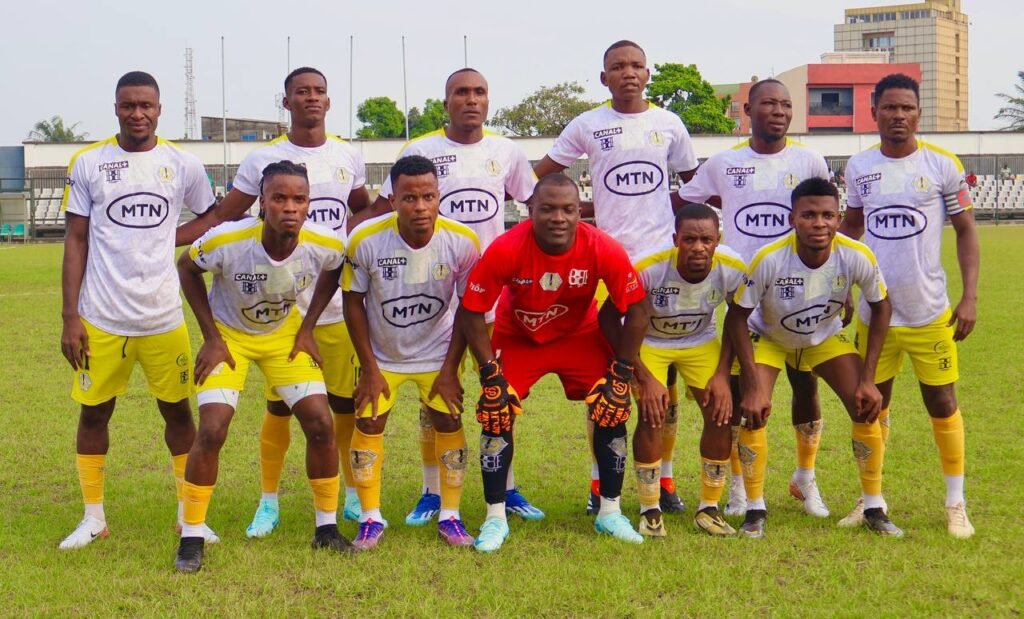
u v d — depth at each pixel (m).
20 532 5.39
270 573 4.70
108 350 5.32
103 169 5.33
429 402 5.37
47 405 8.75
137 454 7.22
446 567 4.78
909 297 5.54
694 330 5.54
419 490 6.43
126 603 4.32
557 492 6.35
